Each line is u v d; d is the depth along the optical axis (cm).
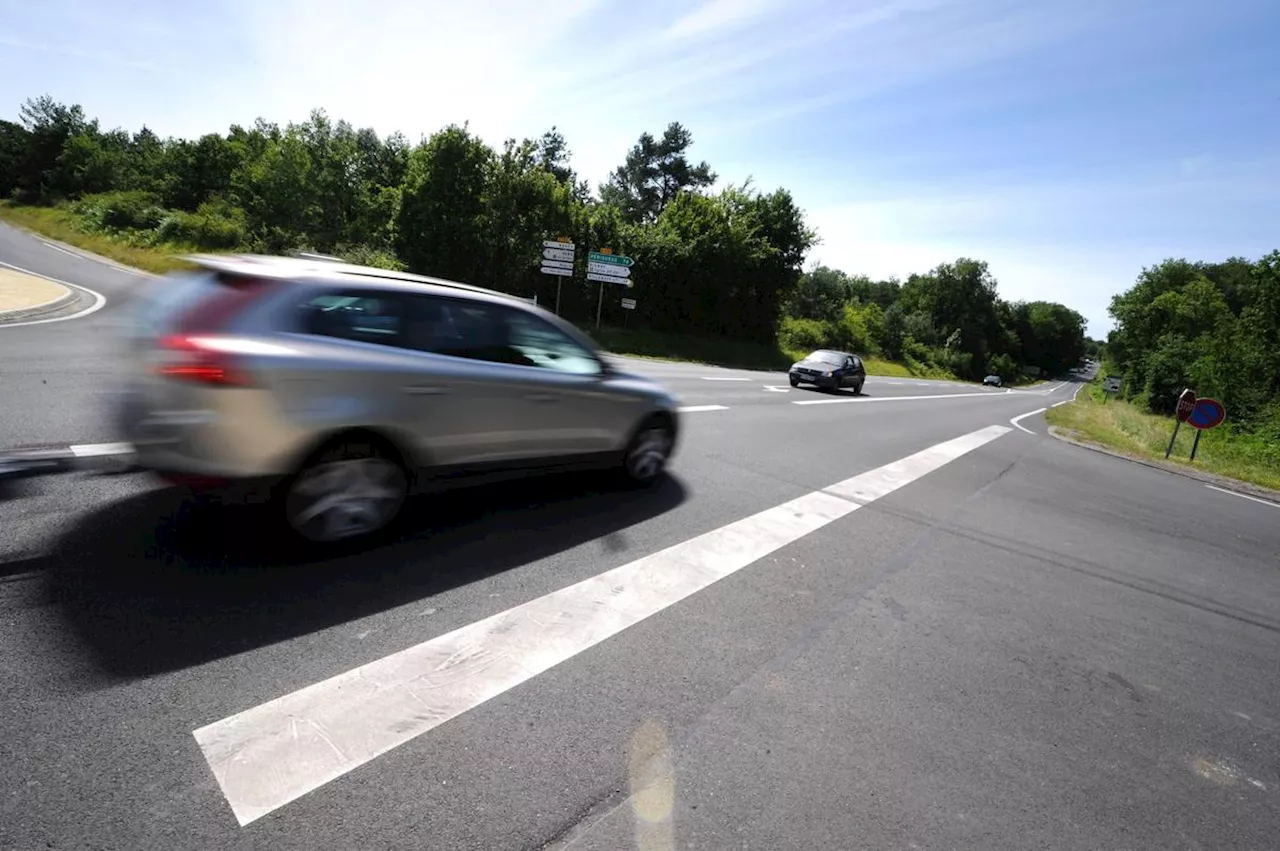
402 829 186
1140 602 456
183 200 4884
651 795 212
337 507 349
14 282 1595
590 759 226
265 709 229
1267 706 327
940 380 6028
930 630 366
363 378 341
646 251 3462
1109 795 242
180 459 310
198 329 319
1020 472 948
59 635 254
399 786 203
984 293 9556
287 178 3738
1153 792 247
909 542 524
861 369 2205
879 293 10731
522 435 439
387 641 282
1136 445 1580
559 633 310
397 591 326
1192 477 1173
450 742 227
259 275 339
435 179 2698
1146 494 907
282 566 332
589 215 3384
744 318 3956
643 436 554
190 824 179
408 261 2744
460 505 468
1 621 258
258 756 207
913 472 825
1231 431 2762
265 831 180
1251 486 1101
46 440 479
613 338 3022
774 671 301
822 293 6253
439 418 381
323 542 351
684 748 238
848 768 238
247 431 307
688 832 198
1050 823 222
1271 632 432
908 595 413
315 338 335
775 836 200
